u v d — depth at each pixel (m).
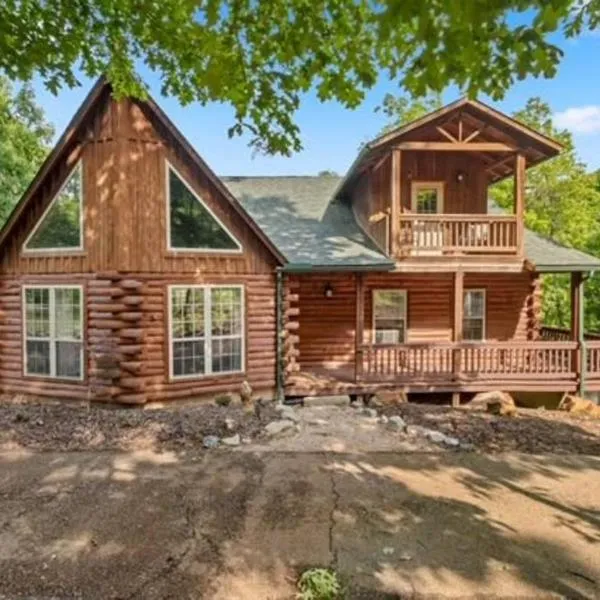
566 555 4.39
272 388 11.08
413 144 11.76
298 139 5.22
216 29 3.81
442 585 3.94
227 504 5.39
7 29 4.48
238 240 10.70
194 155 10.03
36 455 6.88
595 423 9.05
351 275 13.59
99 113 9.58
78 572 4.09
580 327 12.20
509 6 2.49
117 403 9.55
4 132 17.95
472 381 11.76
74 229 9.91
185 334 10.12
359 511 5.25
